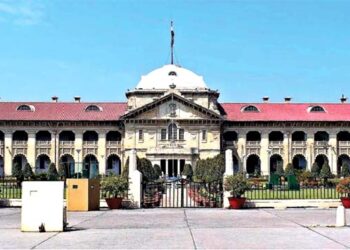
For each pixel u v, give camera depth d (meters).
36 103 111.31
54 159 107.19
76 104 111.56
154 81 112.81
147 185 43.44
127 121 105.62
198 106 105.31
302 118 109.06
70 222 27.92
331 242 19.88
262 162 109.00
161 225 26.17
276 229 24.16
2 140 107.19
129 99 109.75
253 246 18.92
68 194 36.06
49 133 108.62
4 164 106.25
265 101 118.00
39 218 23.69
